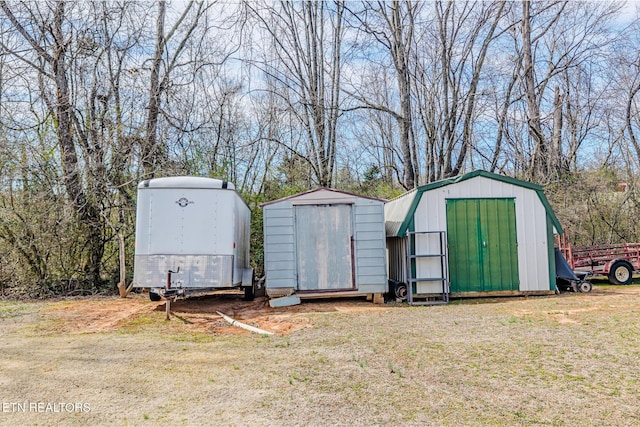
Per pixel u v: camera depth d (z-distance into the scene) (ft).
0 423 11.25
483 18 61.87
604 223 55.47
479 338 19.60
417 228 32.53
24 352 18.34
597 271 39.83
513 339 19.22
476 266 32.68
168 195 29.53
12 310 30.53
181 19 51.31
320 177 60.54
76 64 43.80
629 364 15.31
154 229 29.25
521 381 13.88
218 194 29.86
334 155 63.87
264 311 29.32
